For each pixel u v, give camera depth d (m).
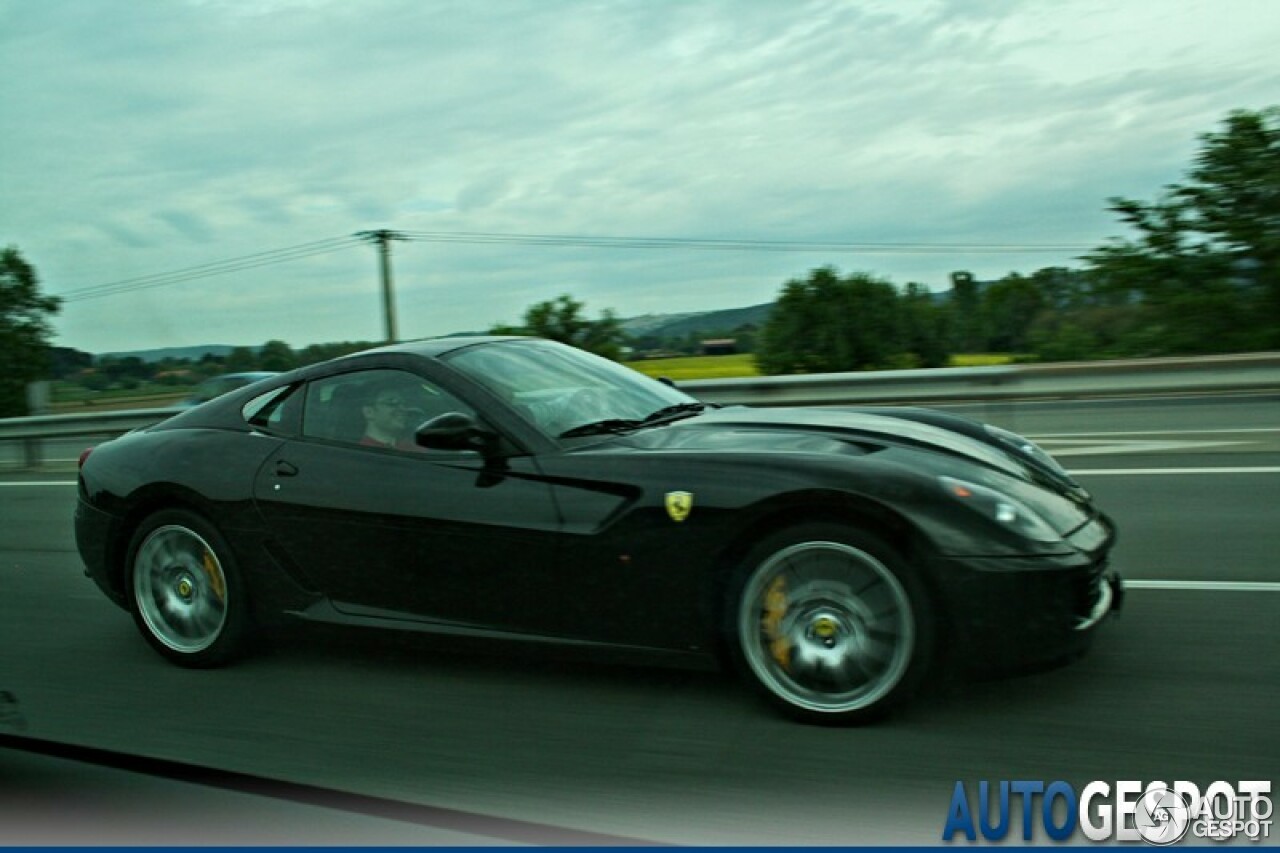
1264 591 4.48
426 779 3.01
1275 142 20.06
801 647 3.23
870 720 3.19
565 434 3.65
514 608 3.57
